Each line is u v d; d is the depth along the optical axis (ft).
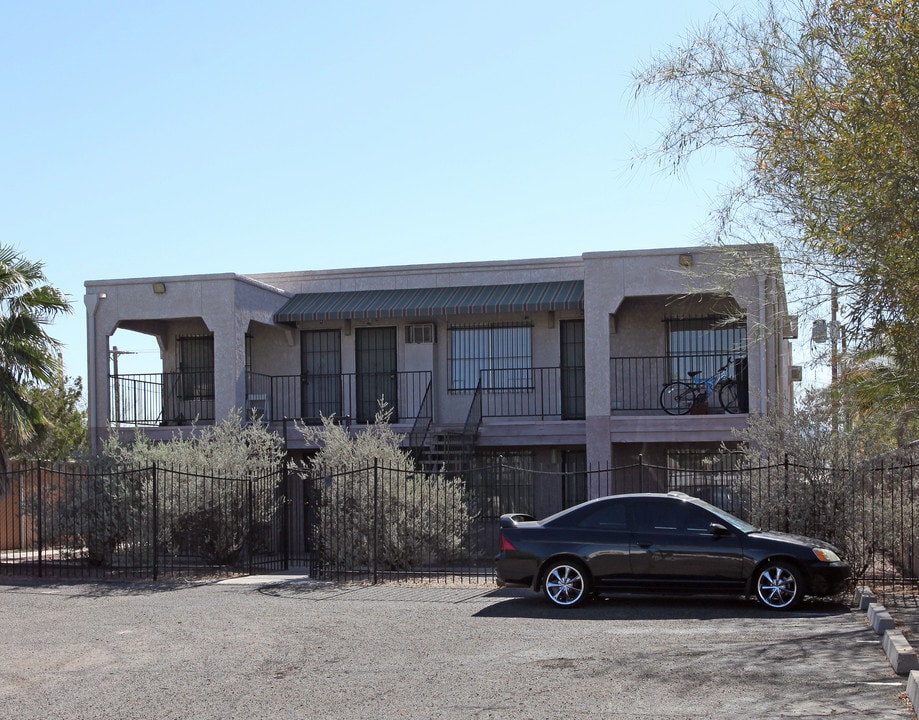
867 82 35.09
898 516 49.57
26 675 32.12
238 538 64.23
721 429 66.28
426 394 75.20
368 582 55.42
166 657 34.45
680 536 44.01
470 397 78.33
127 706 27.50
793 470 51.57
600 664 31.30
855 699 25.98
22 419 70.18
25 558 70.90
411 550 60.03
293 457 79.61
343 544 59.06
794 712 24.80
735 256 43.42
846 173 34.14
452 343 79.10
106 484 64.95
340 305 77.97
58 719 26.27
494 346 78.28
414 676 30.22
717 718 24.44
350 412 80.33
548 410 76.48
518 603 46.50
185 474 60.49
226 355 73.36
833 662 30.73
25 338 71.36
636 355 74.54
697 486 65.62
